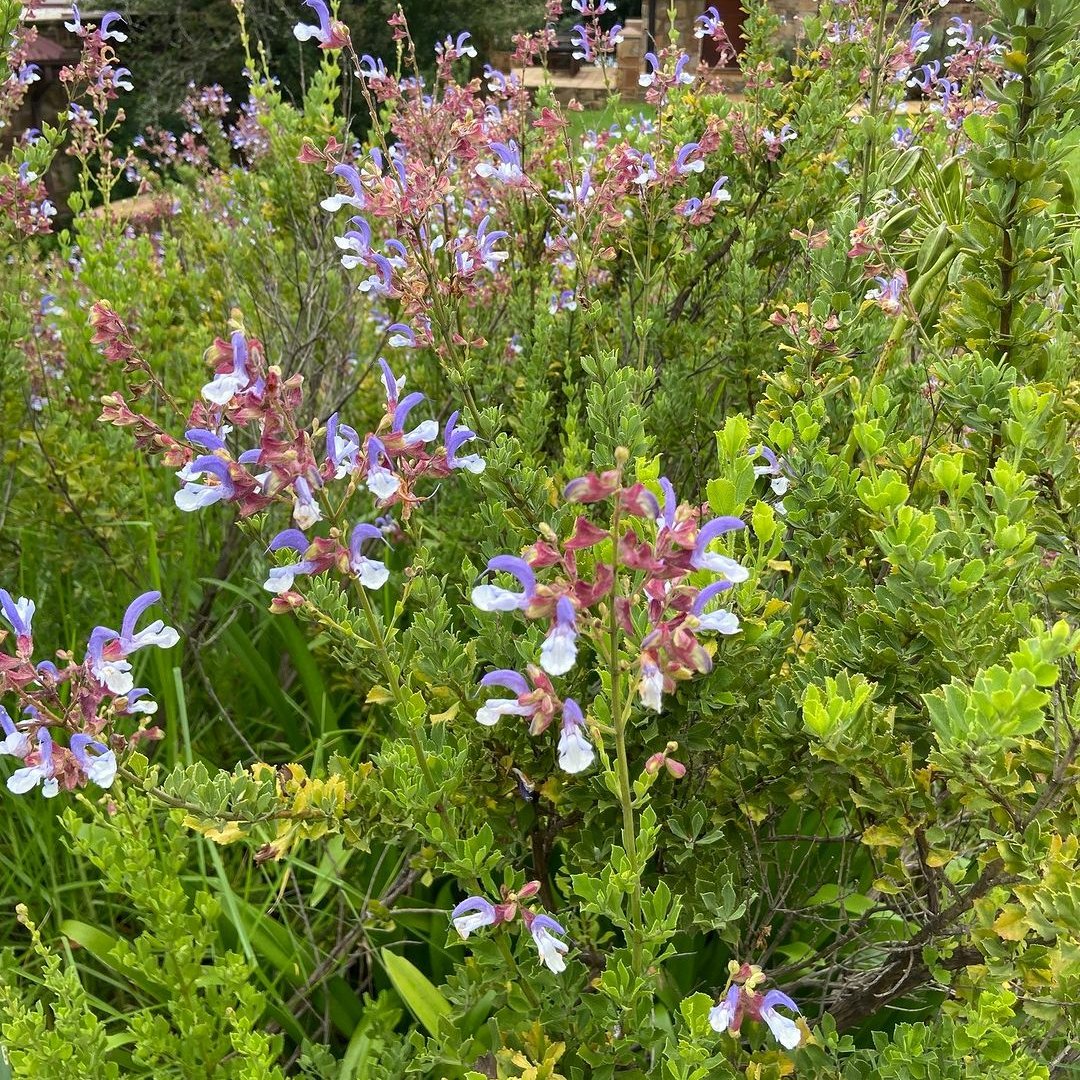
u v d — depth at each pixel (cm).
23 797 81
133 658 90
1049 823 45
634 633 41
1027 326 61
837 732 45
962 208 75
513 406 97
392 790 53
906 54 113
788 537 64
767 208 107
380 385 114
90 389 102
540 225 104
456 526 94
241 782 51
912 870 61
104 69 112
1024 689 39
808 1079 50
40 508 97
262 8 430
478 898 45
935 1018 57
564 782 59
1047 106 56
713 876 56
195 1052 54
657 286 98
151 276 116
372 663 58
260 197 122
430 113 77
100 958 65
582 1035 51
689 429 90
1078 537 53
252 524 57
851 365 71
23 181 97
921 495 60
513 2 453
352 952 74
